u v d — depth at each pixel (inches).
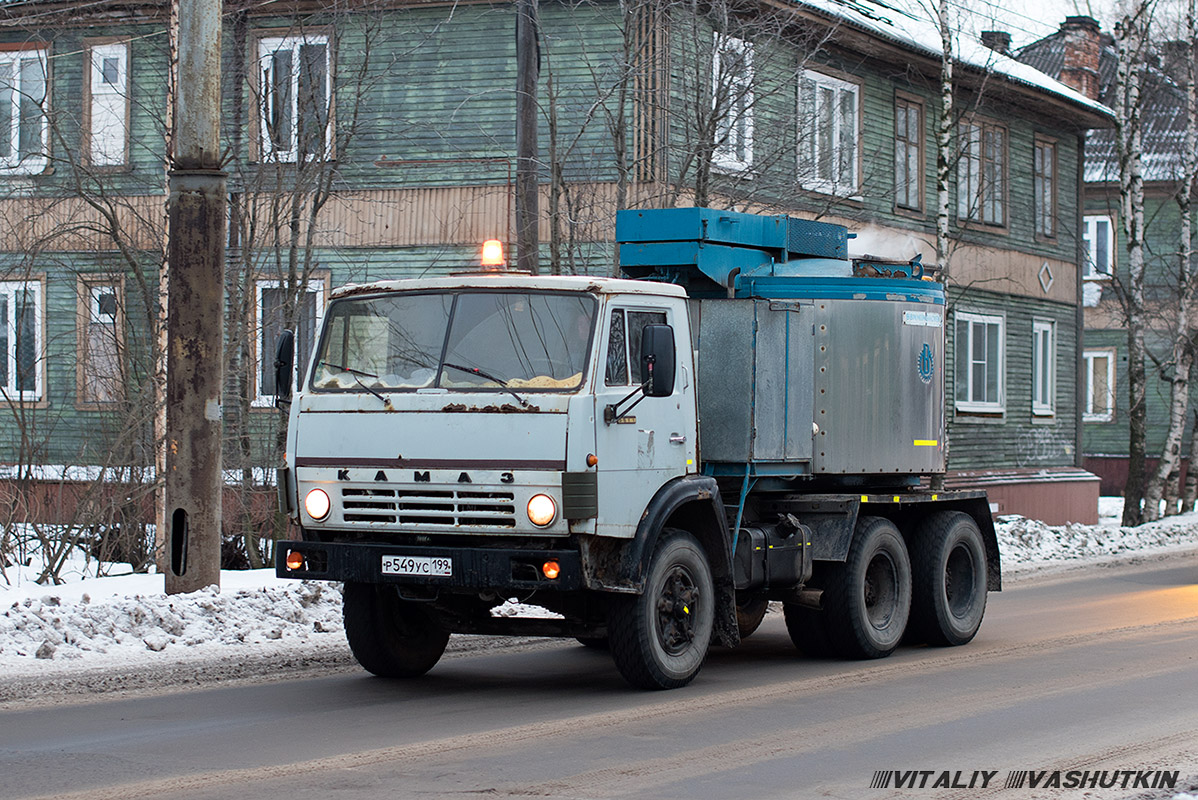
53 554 616.7
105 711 371.9
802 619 497.7
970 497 549.3
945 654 510.3
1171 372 1804.9
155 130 906.7
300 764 307.4
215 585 519.2
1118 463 1845.5
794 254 520.4
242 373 732.0
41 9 876.0
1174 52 1307.8
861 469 502.3
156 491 646.5
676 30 762.2
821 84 989.8
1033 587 767.7
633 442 399.5
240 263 741.9
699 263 475.5
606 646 524.1
